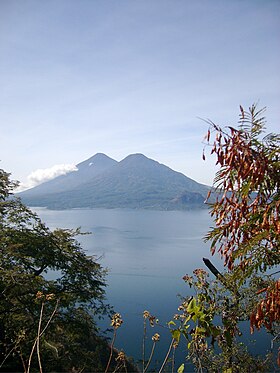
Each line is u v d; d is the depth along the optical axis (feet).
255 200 8.77
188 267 248.93
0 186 58.18
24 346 36.42
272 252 9.02
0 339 41.16
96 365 49.55
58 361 41.68
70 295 48.32
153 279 210.79
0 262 48.01
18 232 52.75
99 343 55.93
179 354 62.44
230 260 9.18
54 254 52.80
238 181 8.61
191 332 10.56
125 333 111.14
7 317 42.34
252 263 9.38
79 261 55.83
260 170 8.18
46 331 41.65
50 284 49.14
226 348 16.06
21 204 58.54
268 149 8.71
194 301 10.41
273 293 8.24
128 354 88.07
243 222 9.08
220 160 8.52
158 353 88.38
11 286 44.04
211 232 9.50
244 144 8.46
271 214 8.64
